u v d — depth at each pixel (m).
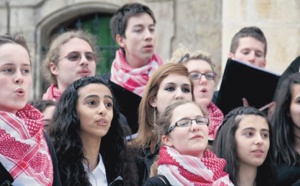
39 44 22.61
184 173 12.55
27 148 11.45
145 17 15.91
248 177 13.59
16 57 11.59
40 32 22.69
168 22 21.98
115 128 12.95
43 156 11.54
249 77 14.87
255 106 14.92
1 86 11.54
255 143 13.48
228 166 13.48
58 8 22.59
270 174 13.70
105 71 22.42
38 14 22.67
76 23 22.81
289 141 14.20
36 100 14.15
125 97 14.62
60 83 14.94
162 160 12.70
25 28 22.66
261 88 14.88
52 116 12.74
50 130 12.60
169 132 12.84
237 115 13.67
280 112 14.38
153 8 22.06
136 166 13.13
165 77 13.76
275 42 18.39
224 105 14.97
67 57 14.81
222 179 12.65
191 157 12.60
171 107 12.97
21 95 11.57
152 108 13.80
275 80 14.85
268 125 13.69
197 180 12.55
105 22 22.64
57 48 14.98
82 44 14.89
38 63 22.48
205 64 14.85
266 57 18.41
